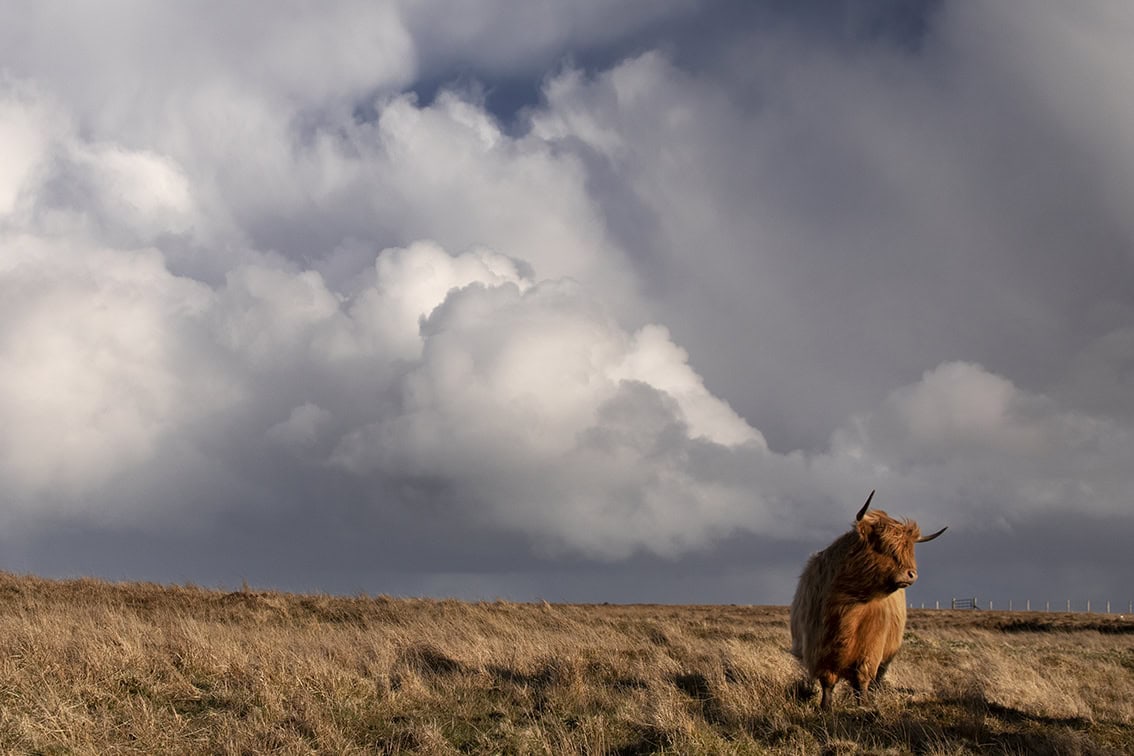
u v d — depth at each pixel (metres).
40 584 22.48
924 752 8.36
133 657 10.98
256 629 17.39
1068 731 9.00
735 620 30.00
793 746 8.35
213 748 8.13
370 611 21.92
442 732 8.89
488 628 18.31
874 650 10.53
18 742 7.84
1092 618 41.62
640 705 9.80
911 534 10.37
